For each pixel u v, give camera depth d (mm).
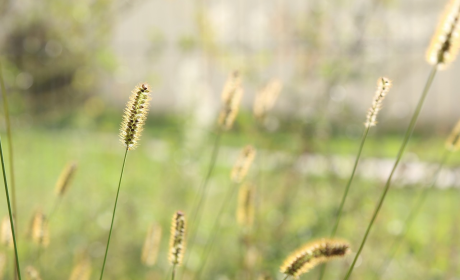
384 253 5117
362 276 4629
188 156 6516
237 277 4422
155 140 8898
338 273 4605
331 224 5078
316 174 5824
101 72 8516
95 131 9000
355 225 5262
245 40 7102
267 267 4191
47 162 8125
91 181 7062
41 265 4391
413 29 6777
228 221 5289
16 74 7488
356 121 6344
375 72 6367
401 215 6090
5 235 2670
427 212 6125
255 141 5516
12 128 7699
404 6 6758
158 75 7848
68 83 8930
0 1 6754
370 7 6348
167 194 6219
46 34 7645
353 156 6066
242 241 4129
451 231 5457
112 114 9570
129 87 8250
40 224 2725
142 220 5805
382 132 6816
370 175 5996
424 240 5551
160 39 7605
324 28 6531
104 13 7199
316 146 5895
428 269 4992
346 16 6395
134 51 9195
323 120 5953
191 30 7262
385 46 6566
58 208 6121
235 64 6914
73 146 8734
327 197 5613
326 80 6227
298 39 6730
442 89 14672
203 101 6738
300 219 5262
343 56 6297
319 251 2039
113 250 5227
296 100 6184
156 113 14172
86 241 5316
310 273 4559
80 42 7410
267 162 5656
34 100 8891
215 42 7027
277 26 6965
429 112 13062
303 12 6828
